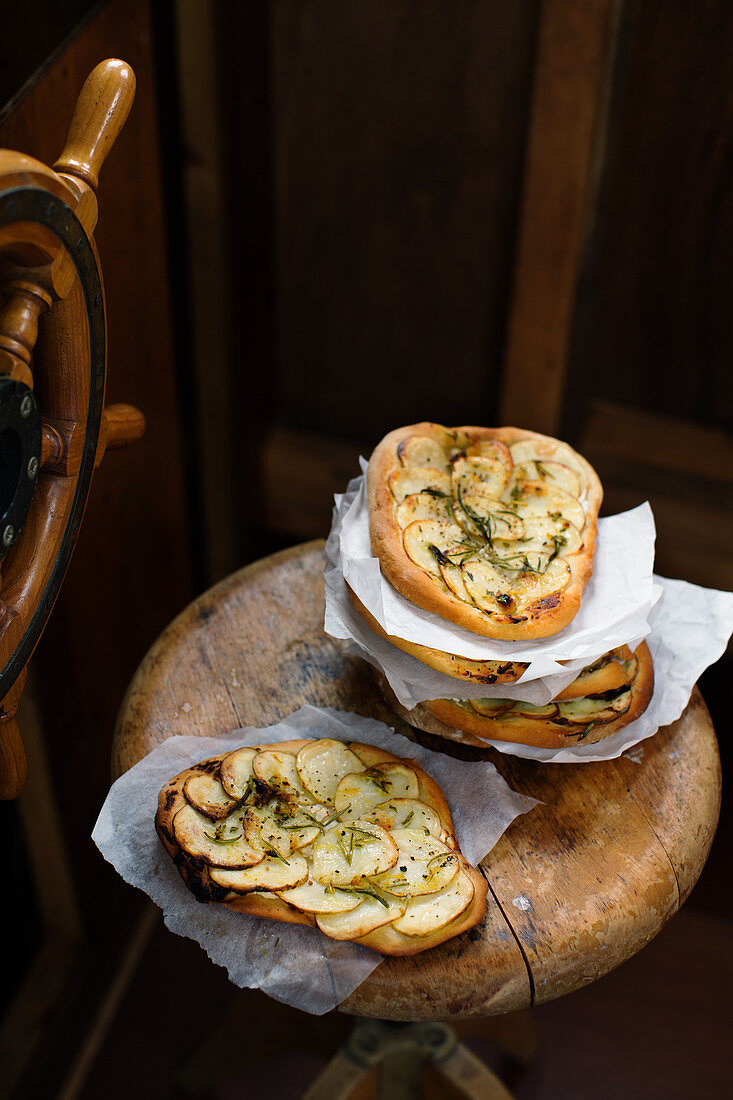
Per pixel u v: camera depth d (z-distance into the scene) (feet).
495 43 4.92
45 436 3.58
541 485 4.07
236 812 3.80
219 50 4.81
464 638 3.85
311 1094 4.67
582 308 5.31
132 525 5.18
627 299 5.48
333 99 5.15
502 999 3.72
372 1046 4.70
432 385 5.80
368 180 5.28
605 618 3.93
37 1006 5.24
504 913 3.78
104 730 5.30
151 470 5.26
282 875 3.71
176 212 5.10
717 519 5.52
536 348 5.36
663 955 5.65
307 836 3.76
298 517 6.23
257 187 5.27
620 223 5.31
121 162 4.66
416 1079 4.79
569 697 3.92
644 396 5.81
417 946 3.68
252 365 5.66
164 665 4.16
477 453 4.14
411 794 3.86
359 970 3.68
